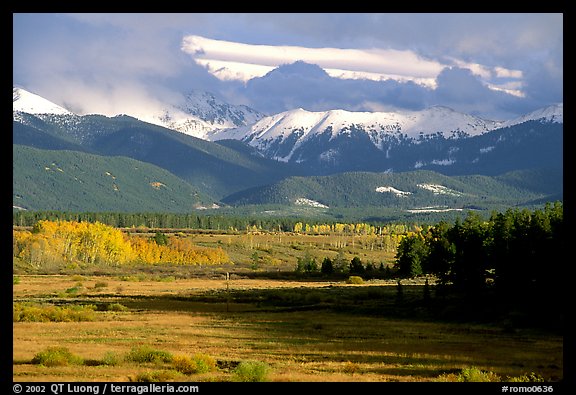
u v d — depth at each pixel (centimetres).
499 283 16050
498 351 10500
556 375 8262
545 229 14588
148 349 9144
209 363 8850
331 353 10256
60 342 10975
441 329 13538
